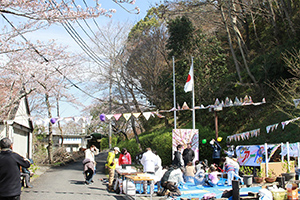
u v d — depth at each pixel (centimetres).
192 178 1163
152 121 3253
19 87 1435
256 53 2423
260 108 1902
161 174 1038
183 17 2409
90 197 959
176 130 1509
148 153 1027
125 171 1044
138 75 2800
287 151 1005
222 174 1153
